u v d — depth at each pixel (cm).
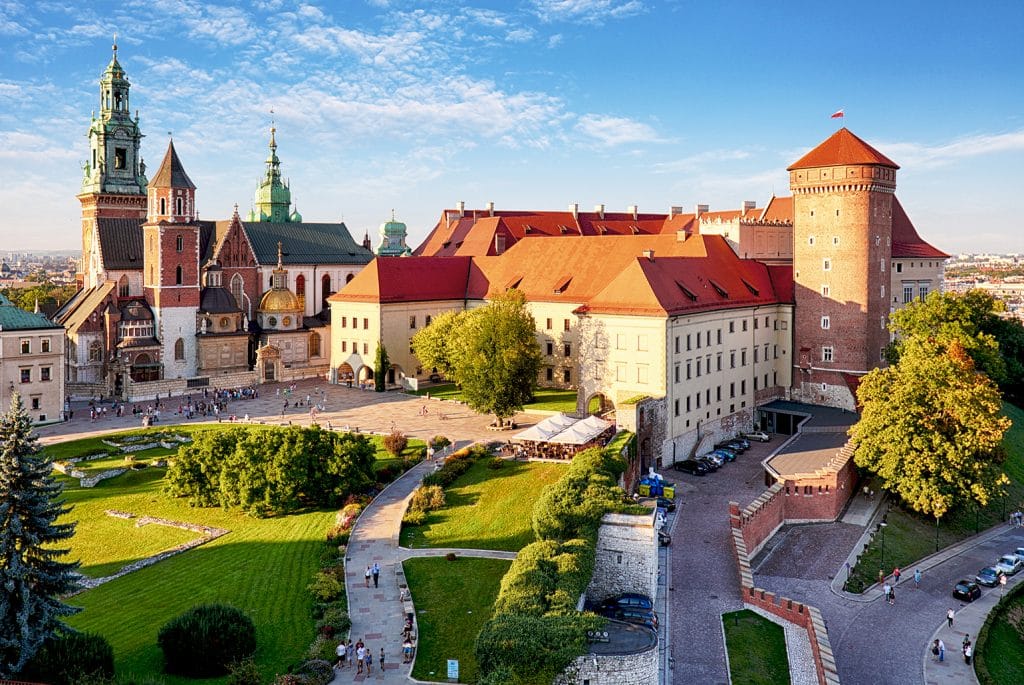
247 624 5250
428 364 12656
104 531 8050
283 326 16288
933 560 8350
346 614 5791
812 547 8262
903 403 8694
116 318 14600
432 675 5100
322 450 8494
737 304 11038
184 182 15075
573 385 12862
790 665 5572
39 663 4759
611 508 6284
